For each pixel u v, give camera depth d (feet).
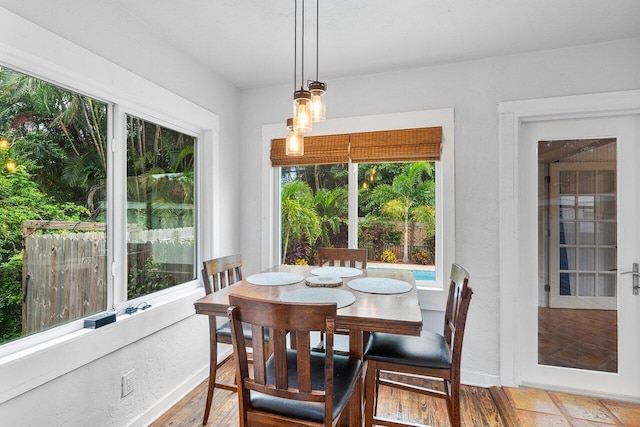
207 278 6.79
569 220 7.98
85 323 5.60
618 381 7.57
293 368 4.85
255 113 10.21
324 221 9.90
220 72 9.07
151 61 6.95
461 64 8.34
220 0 6.02
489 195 8.11
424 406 7.27
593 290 7.83
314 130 9.53
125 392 6.16
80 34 5.43
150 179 7.28
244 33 7.13
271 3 6.11
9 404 4.38
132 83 6.42
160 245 7.55
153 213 7.36
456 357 5.15
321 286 6.23
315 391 3.92
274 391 4.05
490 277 8.09
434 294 8.40
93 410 5.54
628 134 7.56
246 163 10.30
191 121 8.10
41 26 4.83
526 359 8.15
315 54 8.04
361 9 6.30
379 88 8.98
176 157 8.09
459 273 5.82
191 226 8.61
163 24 6.77
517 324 7.93
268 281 6.70
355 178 9.55
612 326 7.69
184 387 7.74
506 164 7.95
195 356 8.16
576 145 7.93
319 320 3.76
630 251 7.55
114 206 6.33
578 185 7.92
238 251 10.23
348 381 4.60
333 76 9.22
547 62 7.74
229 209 9.76
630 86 7.23
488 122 8.13
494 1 6.06
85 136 5.84
